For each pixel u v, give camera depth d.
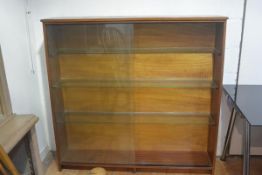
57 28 2.03
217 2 1.98
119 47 2.04
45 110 2.39
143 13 2.06
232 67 2.13
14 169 1.34
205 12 2.02
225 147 2.28
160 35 2.03
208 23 1.93
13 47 1.87
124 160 2.25
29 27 2.11
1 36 1.72
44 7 2.11
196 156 2.28
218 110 1.94
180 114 2.25
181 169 2.20
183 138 2.32
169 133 2.32
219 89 1.89
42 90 2.33
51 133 2.46
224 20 1.74
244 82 2.15
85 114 2.29
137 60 2.10
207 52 2.05
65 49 2.11
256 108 1.66
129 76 2.15
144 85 2.17
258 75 2.13
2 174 1.29
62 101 2.25
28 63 2.10
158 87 2.17
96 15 2.10
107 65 2.13
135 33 2.04
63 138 2.31
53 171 2.25
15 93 1.89
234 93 1.96
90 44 2.06
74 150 2.40
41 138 2.36
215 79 2.01
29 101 2.12
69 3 2.08
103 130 2.34
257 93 1.96
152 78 2.15
